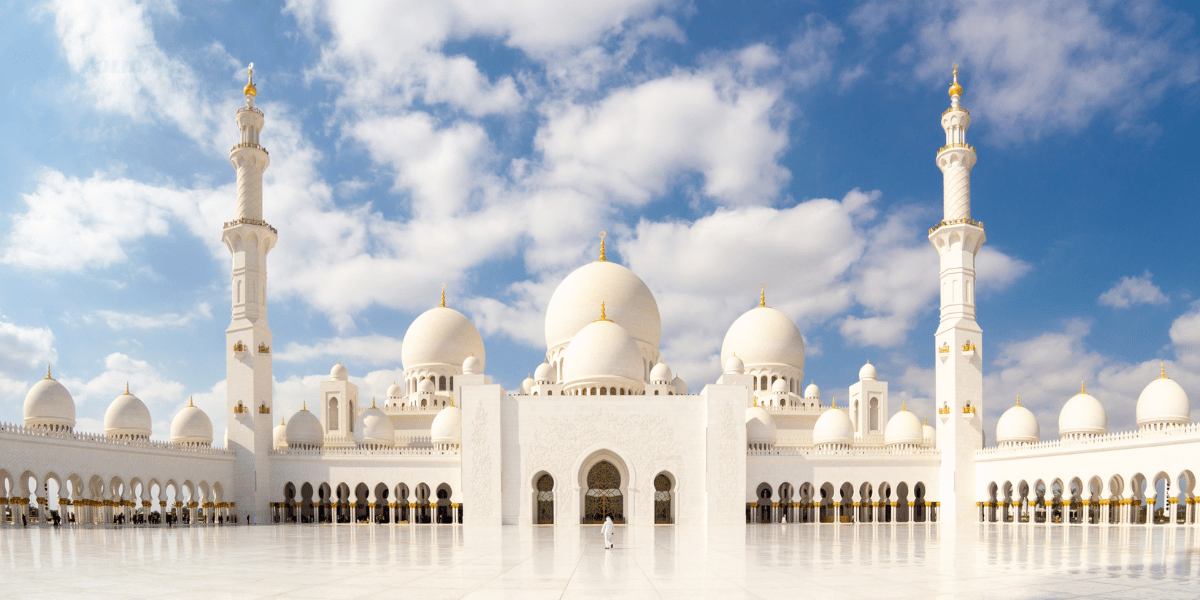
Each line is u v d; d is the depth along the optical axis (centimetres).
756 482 8375
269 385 8656
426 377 10312
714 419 8112
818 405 10262
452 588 2370
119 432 7856
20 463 6200
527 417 8225
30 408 7256
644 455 8150
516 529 6812
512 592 2277
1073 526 6931
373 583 2498
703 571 2866
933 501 8406
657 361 9819
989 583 2466
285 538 5159
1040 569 2888
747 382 9094
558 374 9538
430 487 8419
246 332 8525
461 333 10569
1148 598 2123
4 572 2836
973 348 8256
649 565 3116
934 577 2636
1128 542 4475
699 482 8106
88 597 2192
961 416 8175
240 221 8631
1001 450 7775
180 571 2866
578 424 8200
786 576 2688
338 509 9056
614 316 9444
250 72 8969
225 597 2172
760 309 10775
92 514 7094
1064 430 7744
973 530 6288
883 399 9950
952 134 8638
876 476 8431
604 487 8306
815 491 8381
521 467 8138
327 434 9888
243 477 8325
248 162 8744
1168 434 6144
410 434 9794
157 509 8550
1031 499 7369
